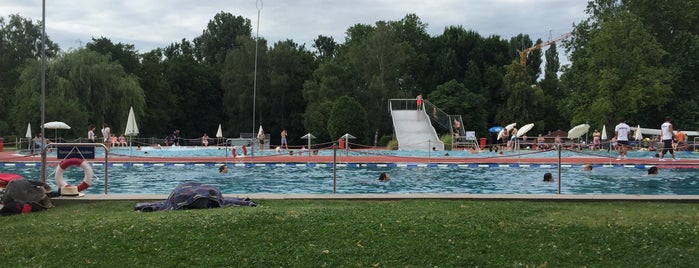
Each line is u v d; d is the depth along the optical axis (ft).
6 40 211.20
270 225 21.89
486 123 193.77
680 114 153.07
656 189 49.55
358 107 152.87
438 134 132.46
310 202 29.43
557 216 24.44
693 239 20.63
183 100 214.90
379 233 21.16
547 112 204.85
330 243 20.11
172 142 146.41
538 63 247.50
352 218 23.26
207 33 297.94
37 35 215.10
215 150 107.96
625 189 49.55
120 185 52.75
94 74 145.38
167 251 19.30
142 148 113.19
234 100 198.39
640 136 128.98
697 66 151.33
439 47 222.07
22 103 134.62
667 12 148.97
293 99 206.69
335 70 190.19
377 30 192.75
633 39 139.13
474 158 79.56
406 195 30.83
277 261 18.62
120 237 20.52
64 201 29.48
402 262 18.66
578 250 19.76
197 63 232.94
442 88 193.36
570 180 56.70
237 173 64.39
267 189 50.16
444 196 30.50
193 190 27.37
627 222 22.99
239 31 293.43
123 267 18.15
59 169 31.53
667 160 75.20
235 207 26.53
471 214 24.50
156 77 203.00
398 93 187.93
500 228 22.06
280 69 202.08
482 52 216.54
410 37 228.43
